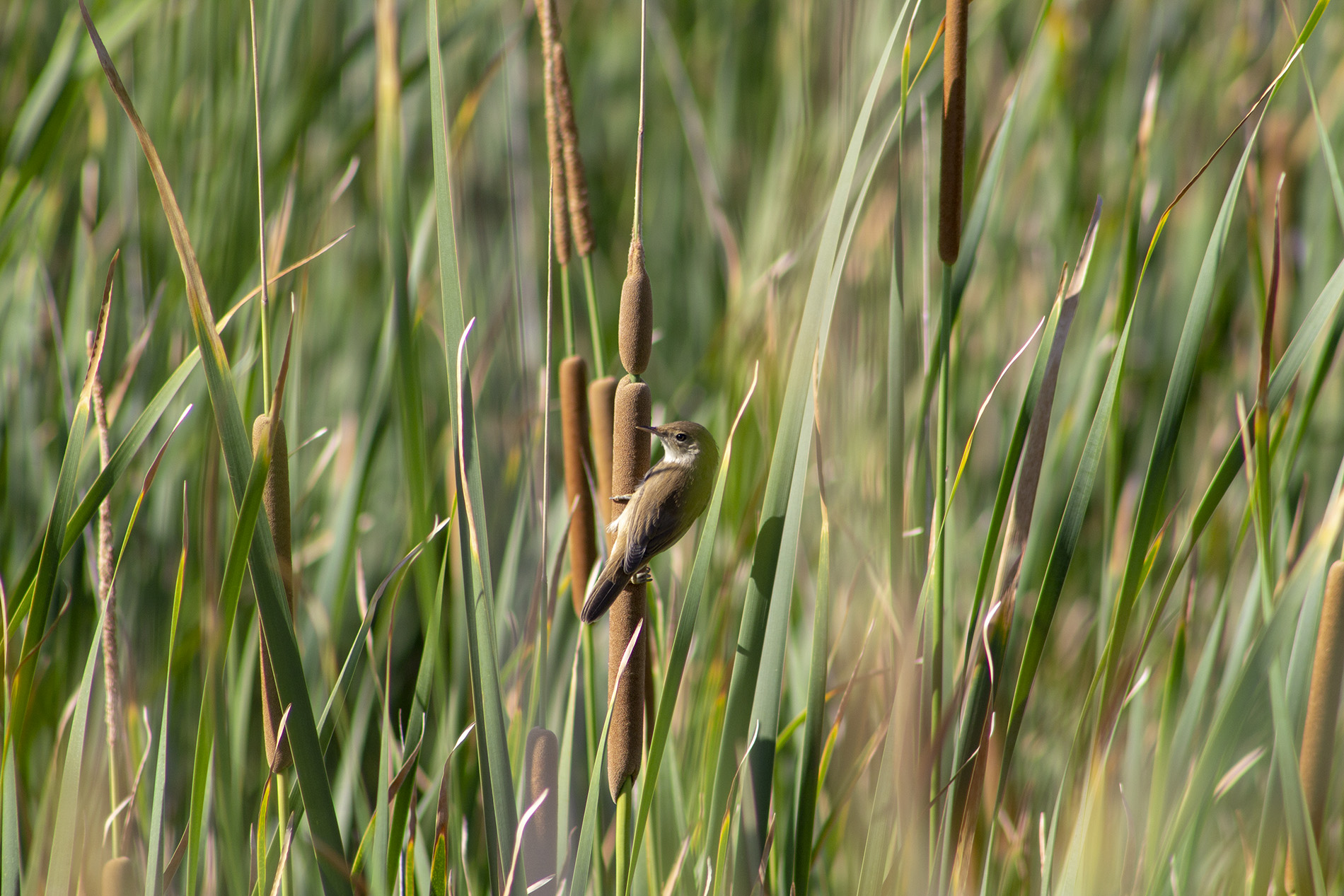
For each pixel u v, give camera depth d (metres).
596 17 18.77
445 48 13.01
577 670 12.70
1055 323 12.62
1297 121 13.10
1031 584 12.83
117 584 12.84
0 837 12.60
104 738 12.72
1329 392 12.96
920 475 12.72
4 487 12.84
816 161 12.98
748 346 12.94
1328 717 12.58
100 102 12.98
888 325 12.70
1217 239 12.57
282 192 12.96
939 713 12.64
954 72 12.59
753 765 12.59
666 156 17.11
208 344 12.52
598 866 12.64
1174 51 13.98
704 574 12.56
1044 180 13.95
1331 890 12.64
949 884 12.65
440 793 12.62
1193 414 13.08
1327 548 12.58
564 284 12.68
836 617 12.80
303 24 13.10
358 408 13.06
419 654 13.01
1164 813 12.66
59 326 12.80
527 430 12.85
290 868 12.62
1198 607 12.88
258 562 12.52
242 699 12.71
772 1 15.74
